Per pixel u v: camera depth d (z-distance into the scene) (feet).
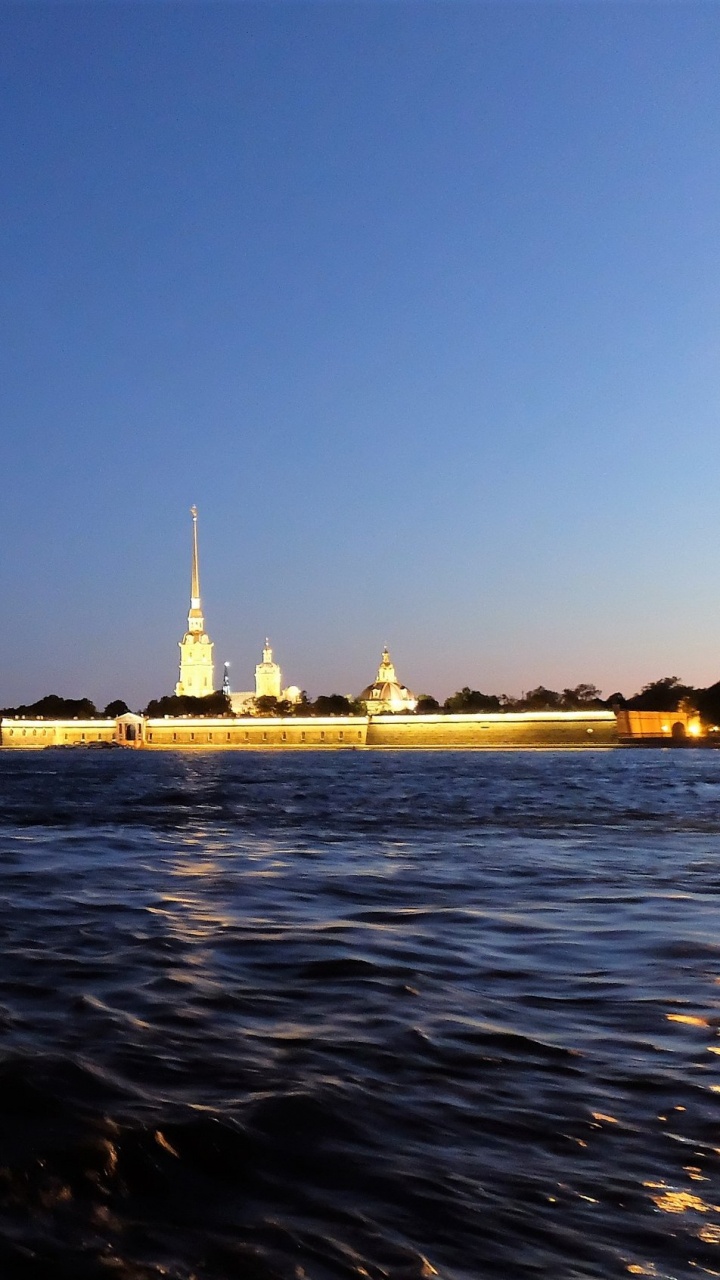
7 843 128.16
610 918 69.21
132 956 55.47
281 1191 26.81
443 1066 36.83
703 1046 39.42
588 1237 24.70
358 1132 30.53
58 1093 32.94
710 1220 25.57
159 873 94.68
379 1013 44.04
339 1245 24.14
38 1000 45.68
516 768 479.00
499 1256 23.79
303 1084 34.47
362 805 214.90
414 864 103.86
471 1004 45.78
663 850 119.75
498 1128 31.09
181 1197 26.43
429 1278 22.84
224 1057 37.52
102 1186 26.81
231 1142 29.48
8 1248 23.65
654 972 52.49
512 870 98.43
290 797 247.09
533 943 60.29
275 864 103.40
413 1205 26.14
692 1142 30.14
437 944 59.77
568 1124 31.45
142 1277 22.70
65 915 68.95
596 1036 40.78
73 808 207.62
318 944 59.36
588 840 133.90
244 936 61.67
